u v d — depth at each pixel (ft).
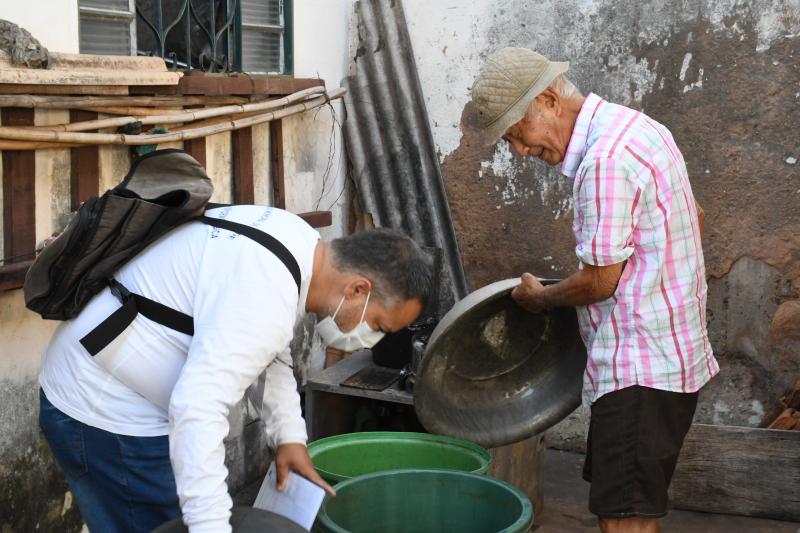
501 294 8.65
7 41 8.39
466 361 9.37
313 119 13.51
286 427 6.89
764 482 11.71
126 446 6.43
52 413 6.59
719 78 12.15
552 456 13.76
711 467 11.87
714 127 12.27
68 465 6.68
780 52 11.81
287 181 13.00
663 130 8.23
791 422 11.89
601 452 8.43
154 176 6.44
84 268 6.23
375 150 14.15
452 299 14.01
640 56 12.50
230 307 5.65
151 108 10.11
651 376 8.19
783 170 12.04
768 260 12.30
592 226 7.87
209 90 10.84
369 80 14.06
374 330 6.33
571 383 9.52
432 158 13.83
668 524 11.67
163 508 6.59
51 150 9.06
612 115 8.11
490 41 13.29
